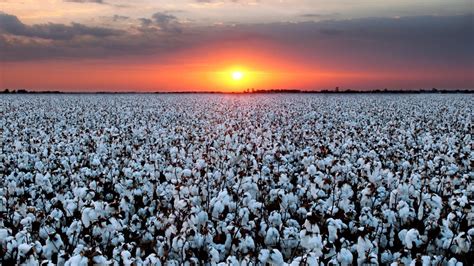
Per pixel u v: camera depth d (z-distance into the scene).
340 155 11.23
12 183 7.00
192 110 34.88
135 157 10.34
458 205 5.29
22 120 24.06
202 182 6.75
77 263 3.64
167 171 8.72
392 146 13.03
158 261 3.95
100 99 55.56
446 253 4.29
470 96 60.53
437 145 12.91
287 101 51.06
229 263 3.78
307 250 4.09
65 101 48.69
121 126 20.50
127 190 6.92
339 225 4.54
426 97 58.47
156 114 30.17
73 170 8.71
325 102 47.12
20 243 4.29
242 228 4.55
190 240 4.36
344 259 4.00
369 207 5.75
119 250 4.35
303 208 5.73
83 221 4.76
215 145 11.87
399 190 5.67
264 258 3.73
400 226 5.36
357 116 28.17
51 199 6.75
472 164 8.45
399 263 3.93
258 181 7.13
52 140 14.54
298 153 11.12
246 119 25.92
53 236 4.40
